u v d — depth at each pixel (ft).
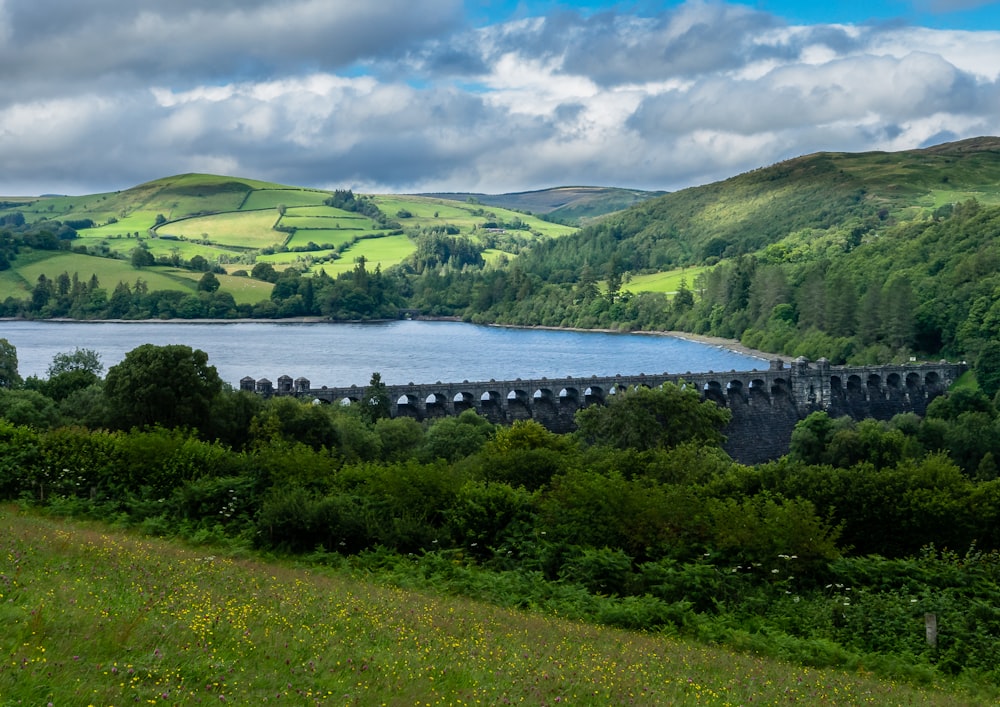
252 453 305.94
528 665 136.67
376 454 481.05
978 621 213.46
